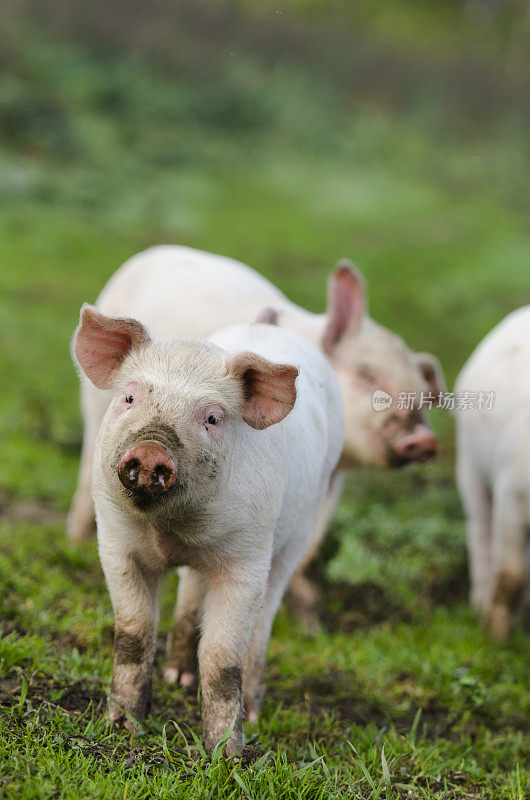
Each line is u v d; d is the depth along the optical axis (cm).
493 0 5838
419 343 2450
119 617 652
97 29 4347
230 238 3042
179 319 1014
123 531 640
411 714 841
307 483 732
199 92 4188
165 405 581
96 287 2406
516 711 873
